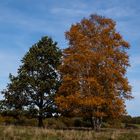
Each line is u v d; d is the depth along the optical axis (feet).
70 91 128.16
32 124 167.84
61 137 75.51
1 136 69.92
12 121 166.81
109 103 125.39
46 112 159.33
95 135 81.97
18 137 70.38
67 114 157.38
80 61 126.21
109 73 124.57
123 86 126.52
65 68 129.39
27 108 160.35
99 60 124.98
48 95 158.51
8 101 161.38
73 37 130.72
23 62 164.66
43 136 75.15
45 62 164.55
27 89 160.66
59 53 165.89
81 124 178.19
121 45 131.13
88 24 132.87
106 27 132.16
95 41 129.70
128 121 208.95
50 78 162.91
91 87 125.29
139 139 81.46
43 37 170.09
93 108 128.57
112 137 79.87
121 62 129.29
